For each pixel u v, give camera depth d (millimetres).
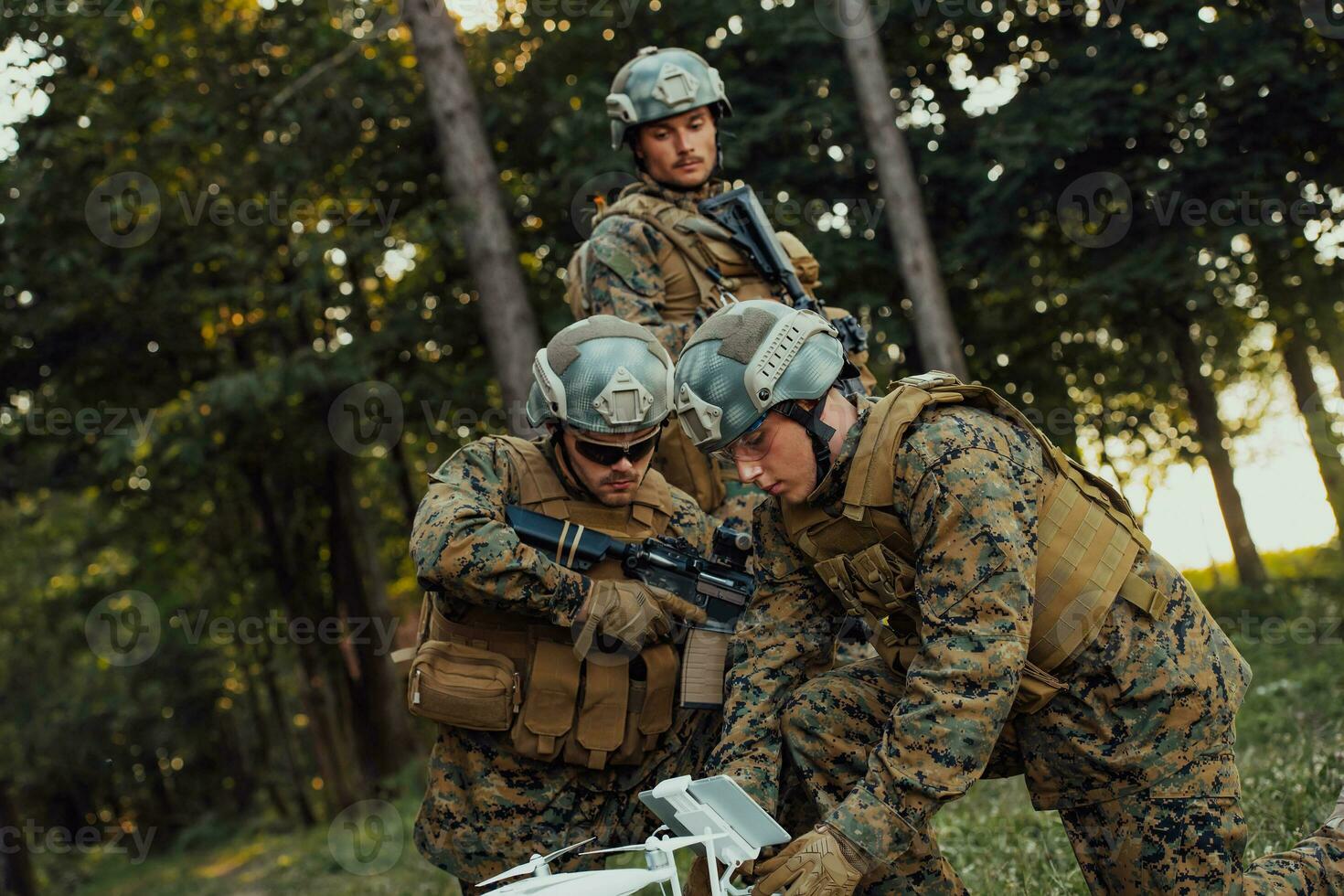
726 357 2611
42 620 23984
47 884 27750
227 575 20547
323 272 13562
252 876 15531
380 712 17906
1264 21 11641
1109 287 11992
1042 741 2695
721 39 12656
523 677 3229
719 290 4008
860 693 2855
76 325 15570
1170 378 15414
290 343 15969
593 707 3191
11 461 16812
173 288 15008
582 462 3186
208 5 14781
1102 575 2619
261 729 30469
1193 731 2637
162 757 31031
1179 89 11531
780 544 2908
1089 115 11633
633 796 3346
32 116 14844
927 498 2520
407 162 14477
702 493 3773
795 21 12250
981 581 2490
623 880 2346
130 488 17938
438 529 3119
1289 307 14531
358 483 20062
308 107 13867
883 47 13383
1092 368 14727
